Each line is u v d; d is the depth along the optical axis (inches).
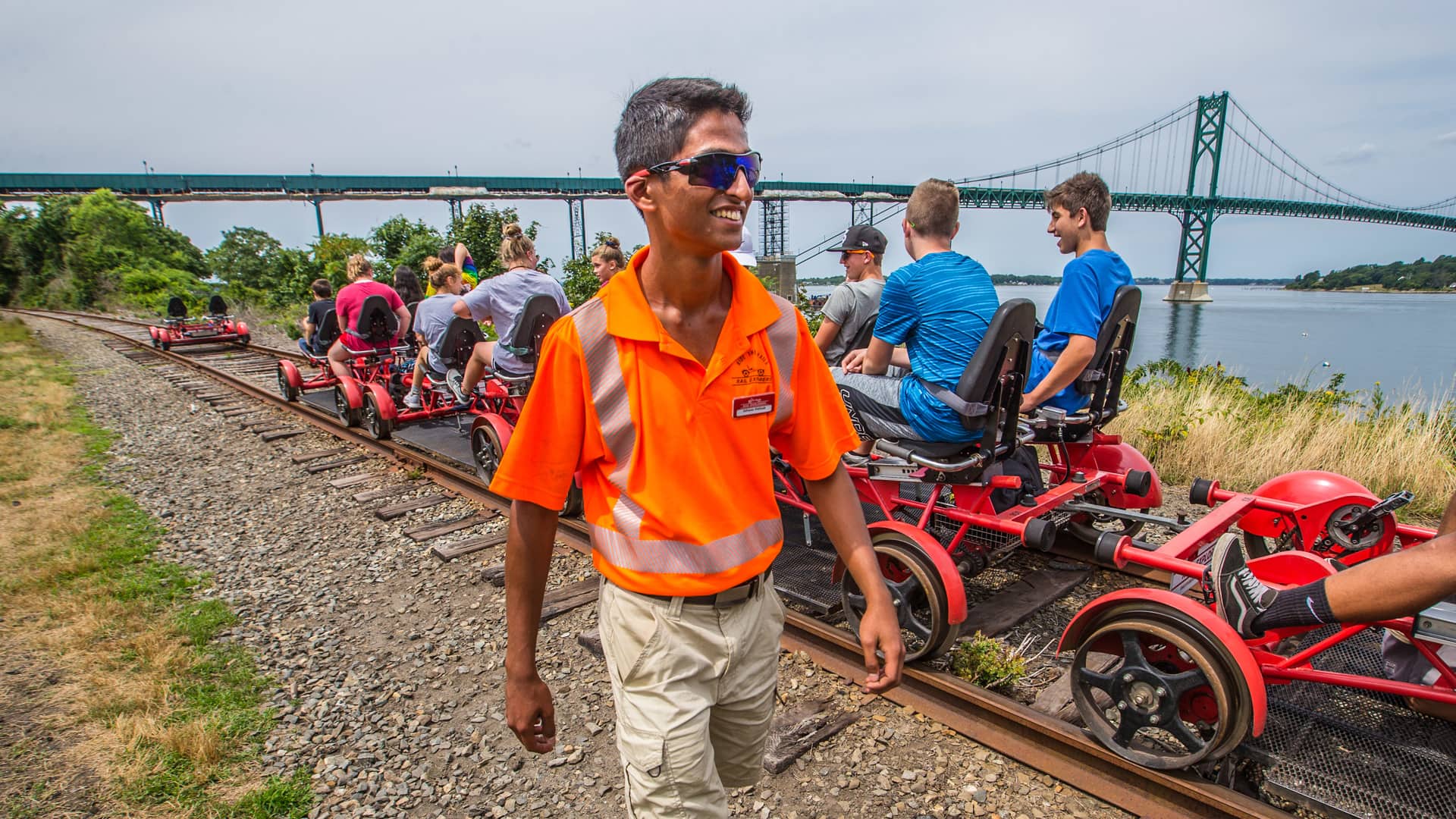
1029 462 155.0
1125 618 102.3
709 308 58.8
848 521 66.4
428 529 204.8
